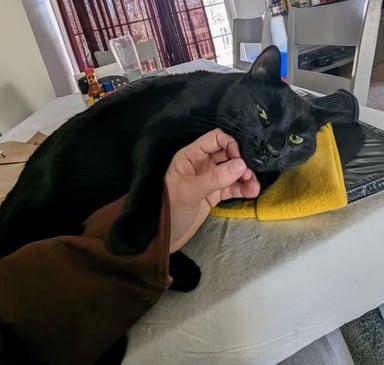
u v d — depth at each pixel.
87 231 0.42
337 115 0.64
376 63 2.79
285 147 0.59
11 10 1.84
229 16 3.07
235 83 0.66
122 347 0.42
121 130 0.61
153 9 2.81
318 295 0.50
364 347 0.77
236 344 0.47
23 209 0.54
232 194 0.54
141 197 0.42
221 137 0.49
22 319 0.35
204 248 0.52
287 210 0.52
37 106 2.00
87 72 1.25
